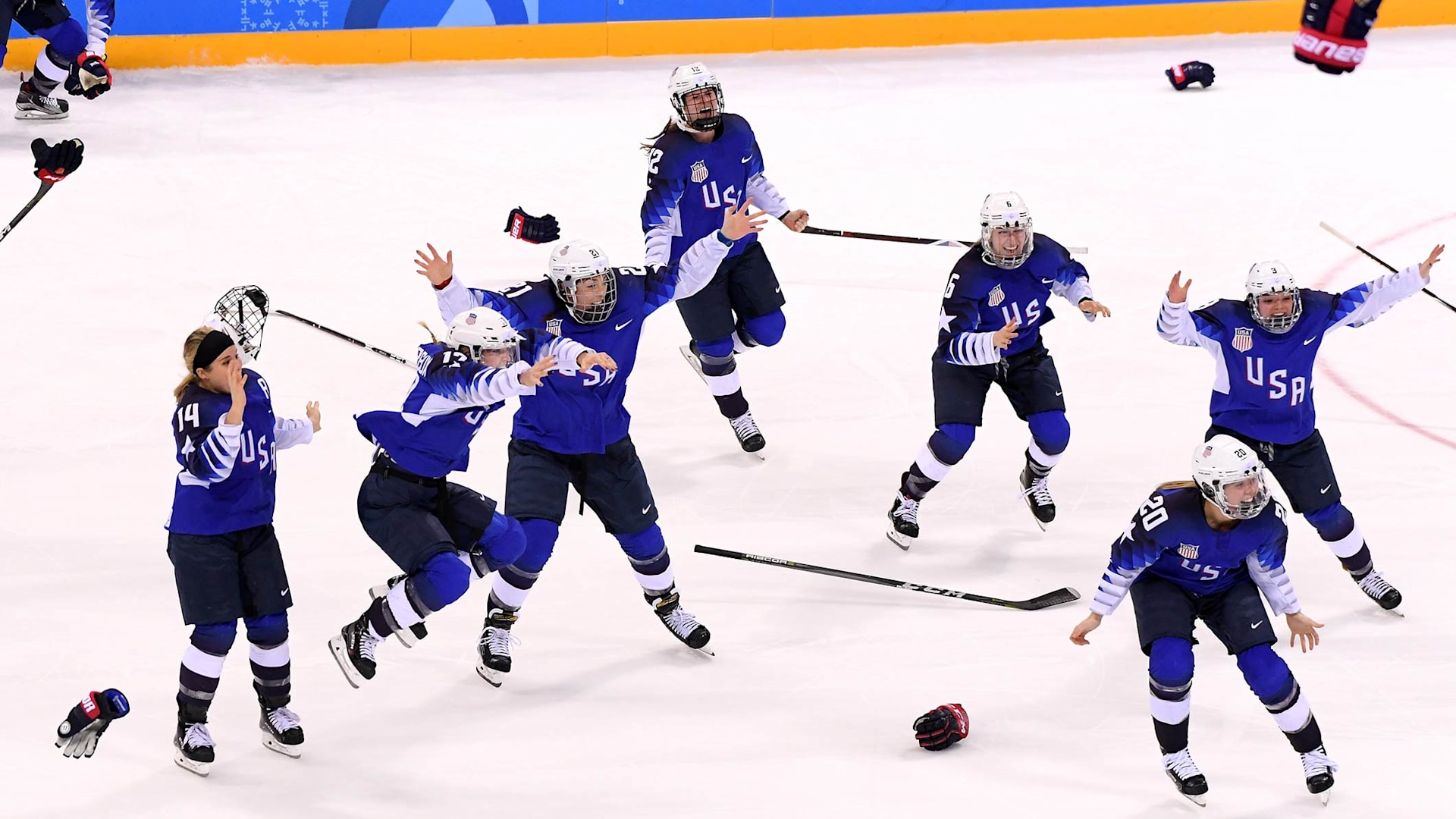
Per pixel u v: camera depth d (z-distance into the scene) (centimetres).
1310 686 2089
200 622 1823
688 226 2730
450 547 1948
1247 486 1753
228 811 1803
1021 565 2442
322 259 3741
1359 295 2227
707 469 2786
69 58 4678
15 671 2086
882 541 2527
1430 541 2475
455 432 1958
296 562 2406
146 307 3431
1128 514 2602
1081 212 4112
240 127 4791
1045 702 2056
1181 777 1814
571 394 2081
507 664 2092
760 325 2797
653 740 1964
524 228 2580
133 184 4231
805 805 1823
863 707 2045
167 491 2638
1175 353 3266
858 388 3131
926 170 4459
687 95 2623
